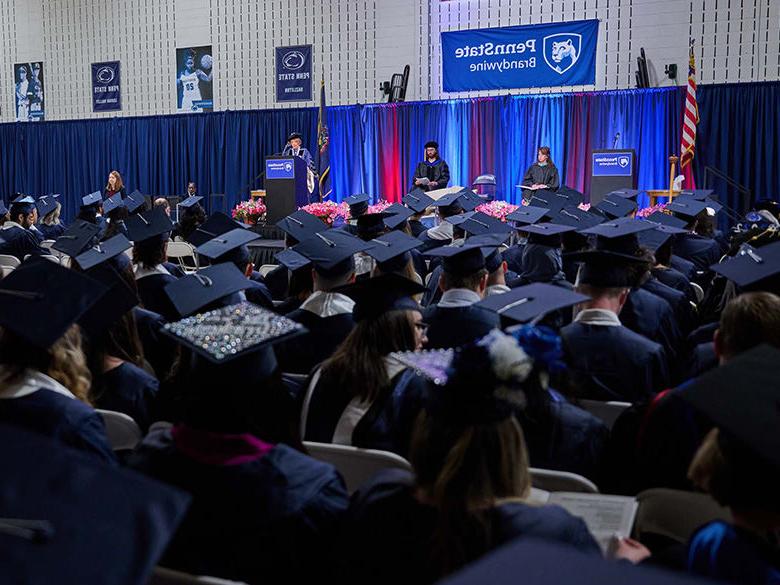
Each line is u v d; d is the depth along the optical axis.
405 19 15.21
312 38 15.93
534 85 13.91
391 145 15.01
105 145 17.58
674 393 2.39
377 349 2.72
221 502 1.78
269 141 16.05
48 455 1.23
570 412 2.58
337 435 2.70
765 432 1.31
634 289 4.44
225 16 16.58
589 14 13.99
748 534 1.33
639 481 2.55
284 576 1.79
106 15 17.62
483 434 1.55
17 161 18.44
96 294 2.59
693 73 12.67
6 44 18.58
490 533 1.52
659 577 0.82
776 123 12.93
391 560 1.64
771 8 13.10
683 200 8.14
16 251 9.73
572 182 13.93
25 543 1.06
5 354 2.47
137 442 2.88
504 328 3.11
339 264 4.04
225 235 5.73
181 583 1.71
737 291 4.05
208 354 1.86
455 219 7.50
